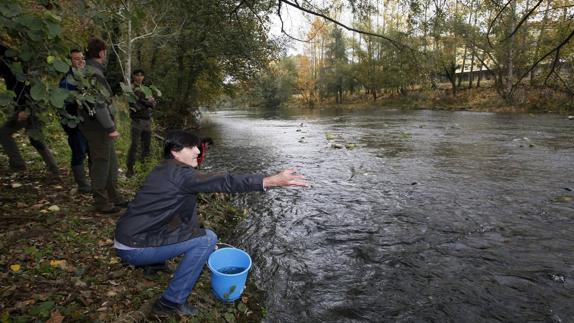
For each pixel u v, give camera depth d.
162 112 17.91
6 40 2.70
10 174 5.21
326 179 7.83
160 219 2.53
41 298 2.67
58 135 7.30
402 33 6.04
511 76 25.31
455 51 29.20
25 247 3.33
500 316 3.10
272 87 49.12
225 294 3.04
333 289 3.57
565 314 3.09
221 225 5.15
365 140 13.68
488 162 9.10
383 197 6.45
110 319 2.58
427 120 21.38
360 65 41.97
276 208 5.96
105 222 4.14
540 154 9.89
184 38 14.20
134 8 3.47
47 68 2.31
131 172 6.14
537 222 5.11
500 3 5.57
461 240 4.61
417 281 3.68
